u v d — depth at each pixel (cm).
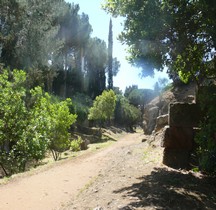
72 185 987
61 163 1520
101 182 873
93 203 676
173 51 838
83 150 2633
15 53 3950
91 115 5084
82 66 7219
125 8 784
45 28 4406
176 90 1900
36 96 2117
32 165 1928
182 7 751
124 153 1590
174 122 991
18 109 1603
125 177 867
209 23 732
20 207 774
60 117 2173
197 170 923
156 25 747
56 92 5950
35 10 4294
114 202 647
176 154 987
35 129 1652
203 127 830
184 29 784
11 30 3931
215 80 892
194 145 980
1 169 1700
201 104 826
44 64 4419
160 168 944
